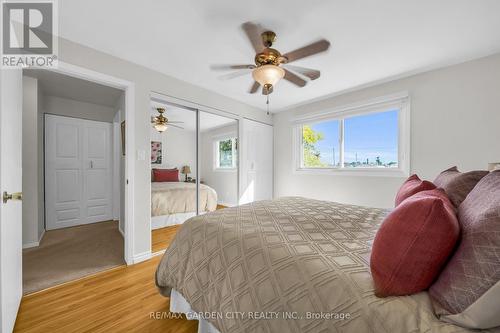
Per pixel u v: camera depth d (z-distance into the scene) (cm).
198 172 317
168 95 265
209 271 119
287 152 411
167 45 202
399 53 214
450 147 238
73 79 283
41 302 164
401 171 278
